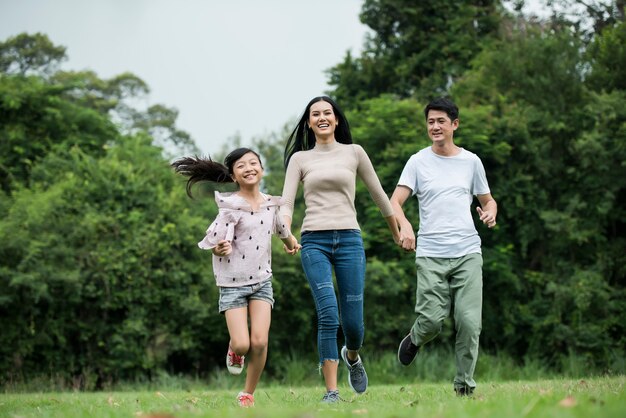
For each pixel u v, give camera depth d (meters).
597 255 17.23
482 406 3.24
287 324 16.75
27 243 15.09
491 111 18.44
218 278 4.99
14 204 16.52
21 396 8.70
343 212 5.19
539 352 17.23
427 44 23.42
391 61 23.52
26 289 14.95
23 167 20.14
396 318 17.00
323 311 5.02
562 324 16.75
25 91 20.69
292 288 16.47
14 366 15.23
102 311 15.72
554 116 18.25
